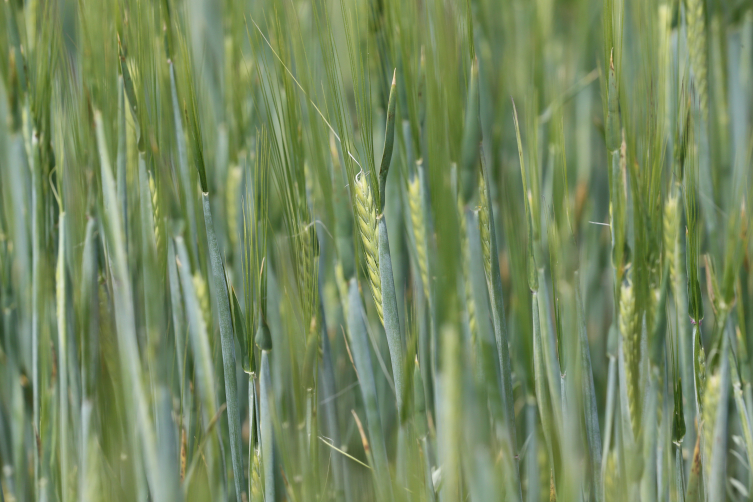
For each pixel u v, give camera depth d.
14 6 1.17
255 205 1.16
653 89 1.15
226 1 1.22
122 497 1.19
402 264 1.23
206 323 1.17
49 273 1.20
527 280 1.17
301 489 1.18
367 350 1.15
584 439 1.18
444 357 1.09
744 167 1.17
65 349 1.19
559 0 1.35
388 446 1.24
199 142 1.15
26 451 1.24
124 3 1.15
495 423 1.13
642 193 1.14
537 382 1.17
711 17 1.26
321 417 1.21
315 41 1.22
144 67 1.16
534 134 1.15
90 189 1.17
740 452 1.25
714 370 1.17
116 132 1.16
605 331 1.30
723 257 1.23
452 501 1.10
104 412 1.20
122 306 1.17
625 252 1.14
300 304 1.20
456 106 1.13
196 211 1.17
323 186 1.16
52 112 1.19
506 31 1.31
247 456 1.23
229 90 1.22
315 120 1.16
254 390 1.17
